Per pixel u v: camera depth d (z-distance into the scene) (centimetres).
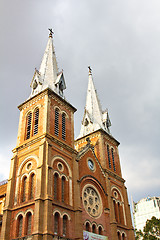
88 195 3841
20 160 3572
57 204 3038
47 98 3938
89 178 3981
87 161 4172
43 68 4772
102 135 4988
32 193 3136
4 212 3102
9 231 2962
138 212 14150
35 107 4041
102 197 4122
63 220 3097
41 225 2694
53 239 2764
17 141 3897
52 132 3700
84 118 5500
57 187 3266
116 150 5284
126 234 4219
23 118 4150
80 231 3131
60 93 4450
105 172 4472
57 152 3531
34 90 4425
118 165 5062
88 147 4369
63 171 3488
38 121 3803
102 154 4688
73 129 4238
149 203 13938
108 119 5656
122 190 4788
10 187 3300
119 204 4503
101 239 3547
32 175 3300
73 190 3484
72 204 3347
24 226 2888
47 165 3170
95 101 5862
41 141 3462
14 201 3212
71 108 4434
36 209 2795
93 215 3703
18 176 3422
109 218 3978
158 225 5362
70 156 3762
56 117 3972
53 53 5188
